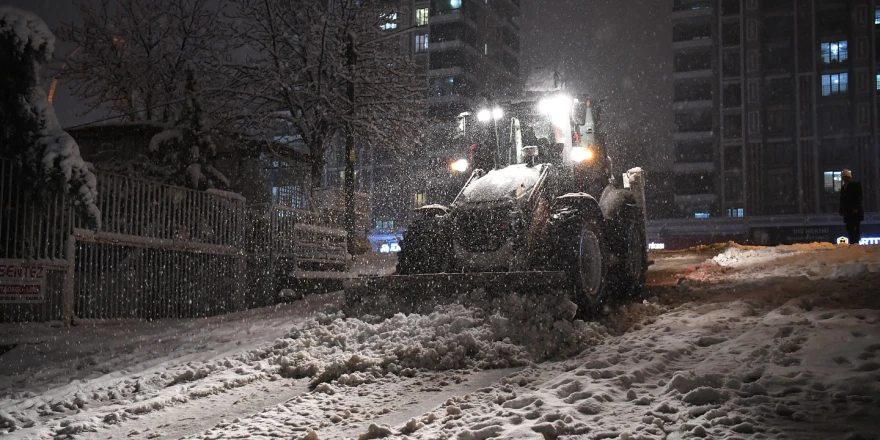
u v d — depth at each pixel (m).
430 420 4.55
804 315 6.53
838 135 52.25
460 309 7.19
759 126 53.69
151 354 7.92
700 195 55.12
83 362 7.68
